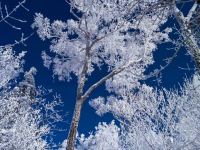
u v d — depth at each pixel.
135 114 11.46
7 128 9.51
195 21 2.95
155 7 2.76
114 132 16.20
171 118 11.03
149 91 11.50
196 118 10.85
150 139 10.91
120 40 14.57
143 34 13.87
